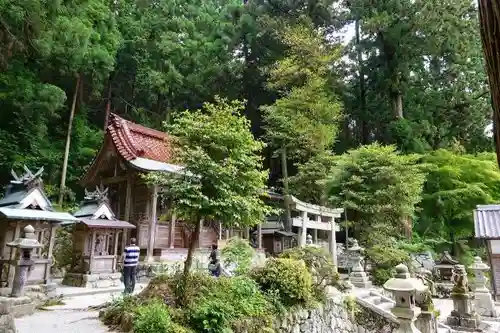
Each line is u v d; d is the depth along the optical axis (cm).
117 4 2328
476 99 2088
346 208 1511
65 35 1522
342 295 870
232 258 949
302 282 727
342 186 1520
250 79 2264
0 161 1545
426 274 1413
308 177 1703
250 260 955
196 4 2698
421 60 2180
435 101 2169
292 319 672
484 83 2117
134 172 1330
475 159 1830
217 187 582
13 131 1631
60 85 1986
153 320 491
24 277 677
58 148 1883
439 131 2139
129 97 2405
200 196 568
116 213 1446
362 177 1485
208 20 2584
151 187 1223
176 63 2355
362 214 1512
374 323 852
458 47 1964
